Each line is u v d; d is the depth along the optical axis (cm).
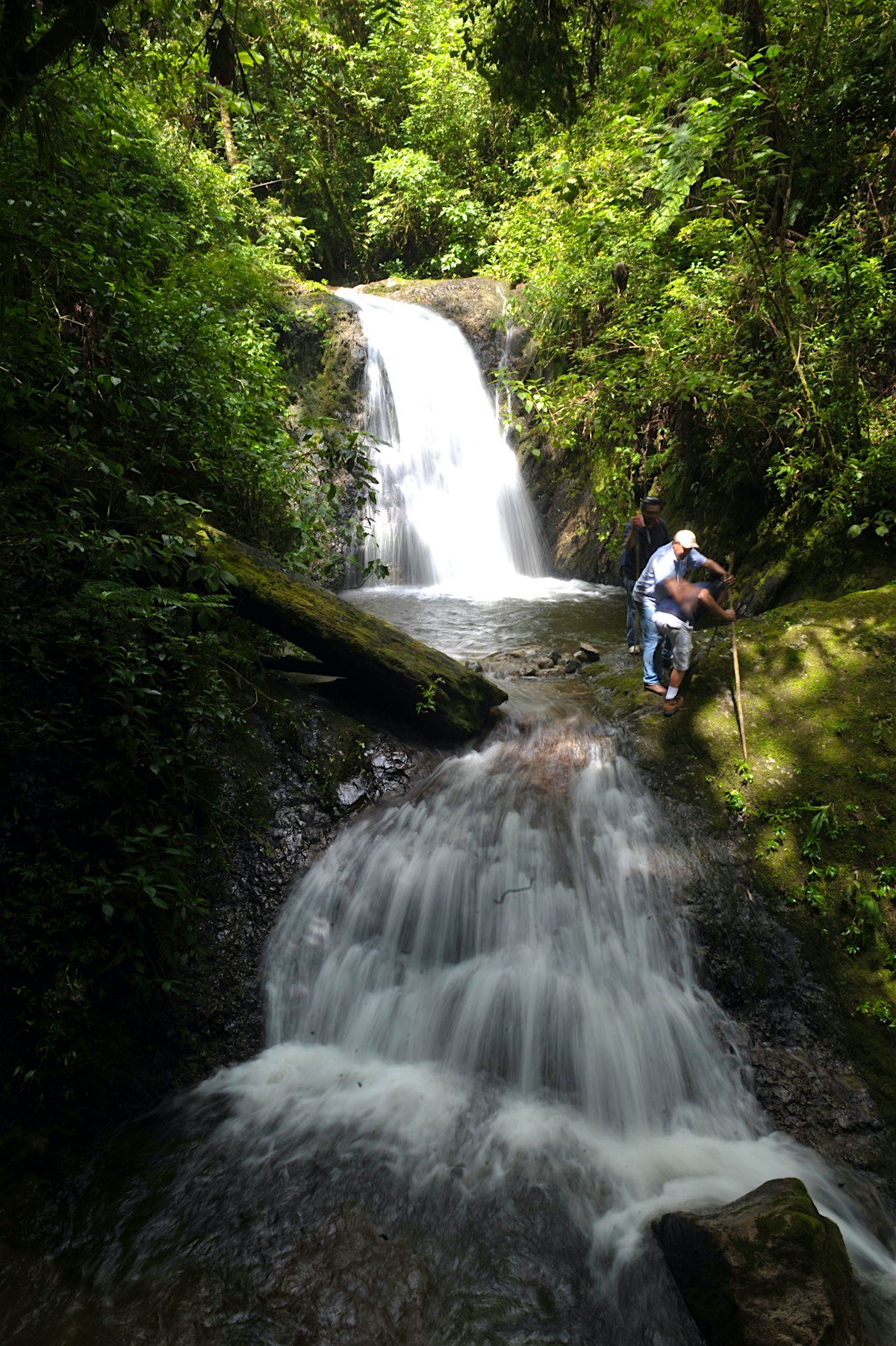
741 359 862
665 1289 335
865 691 586
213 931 486
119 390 643
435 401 1388
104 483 554
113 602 474
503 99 757
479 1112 429
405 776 600
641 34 804
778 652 630
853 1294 315
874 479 752
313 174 1992
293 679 675
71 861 440
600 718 650
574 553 1252
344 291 1515
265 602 584
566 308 1168
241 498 740
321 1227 360
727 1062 445
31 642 461
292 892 524
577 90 1009
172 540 524
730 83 747
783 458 852
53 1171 386
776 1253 307
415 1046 471
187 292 838
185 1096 436
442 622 1000
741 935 489
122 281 715
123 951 435
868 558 762
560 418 1030
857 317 779
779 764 562
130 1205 371
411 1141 409
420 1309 328
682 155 754
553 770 592
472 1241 357
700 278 886
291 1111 428
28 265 592
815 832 518
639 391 931
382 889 525
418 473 1341
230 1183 382
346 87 1928
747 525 929
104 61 731
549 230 1309
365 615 638
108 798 466
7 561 484
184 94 824
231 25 514
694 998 470
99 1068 419
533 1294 336
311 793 570
